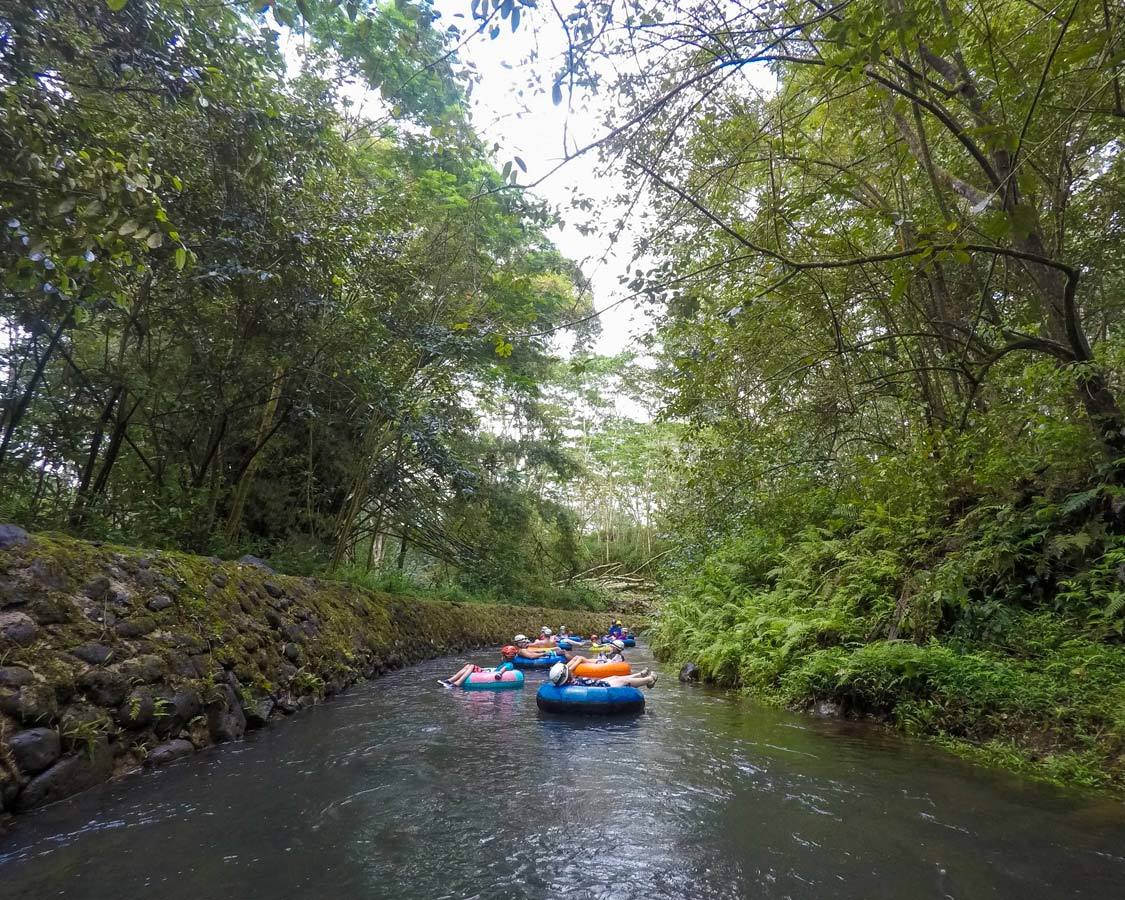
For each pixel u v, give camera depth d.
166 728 4.56
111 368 6.43
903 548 7.23
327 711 6.77
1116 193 7.00
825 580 8.40
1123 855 3.01
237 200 6.23
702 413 8.85
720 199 7.27
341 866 2.95
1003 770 4.44
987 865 2.93
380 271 8.23
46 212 3.30
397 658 10.40
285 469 11.02
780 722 6.32
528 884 2.79
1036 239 5.99
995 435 6.50
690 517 12.01
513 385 14.78
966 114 6.64
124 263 3.86
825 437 9.22
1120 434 5.51
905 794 3.95
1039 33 5.07
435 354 10.73
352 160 8.53
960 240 4.34
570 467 18.47
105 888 2.68
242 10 6.48
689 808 3.74
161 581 5.20
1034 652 5.32
